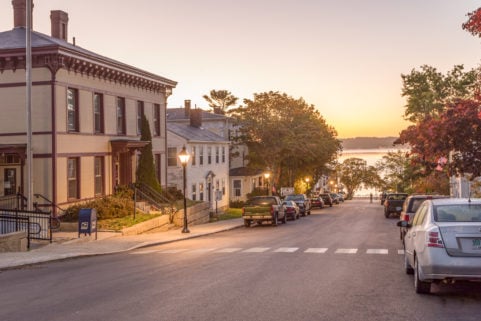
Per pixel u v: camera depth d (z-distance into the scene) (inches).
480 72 964.0
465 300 390.0
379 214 2046.0
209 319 339.6
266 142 2416.3
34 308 386.0
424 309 362.9
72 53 1154.0
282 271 543.2
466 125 683.4
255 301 393.1
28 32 909.8
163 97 1649.9
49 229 946.7
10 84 1144.2
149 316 350.9
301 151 2480.3
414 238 442.6
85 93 1239.5
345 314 350.6
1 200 1096.2
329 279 490.0
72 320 345.4
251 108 2411.4
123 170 1411.2
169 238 1023.6
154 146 1584.6
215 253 745.0
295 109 2421.3
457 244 382.9
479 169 700.7
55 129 1125.1
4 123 1146.7
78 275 556.1
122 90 1405.0
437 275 384.8
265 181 2689.5
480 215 414.3
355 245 844.6
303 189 3147.1
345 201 4197.8
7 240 764.0
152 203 1375.5
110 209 1192.8
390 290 432.8
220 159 2337.6
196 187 2071.9
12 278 553.0
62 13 1396.4
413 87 1808.6
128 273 554.3
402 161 2869.1
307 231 1223.5
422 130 780.0
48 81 1122.7
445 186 1836.9
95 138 1277.1
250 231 1291.8
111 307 381.7
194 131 2233.0
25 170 1138.7
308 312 356.5
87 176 1244.5
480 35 626.5
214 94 4640.8
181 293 427.8
